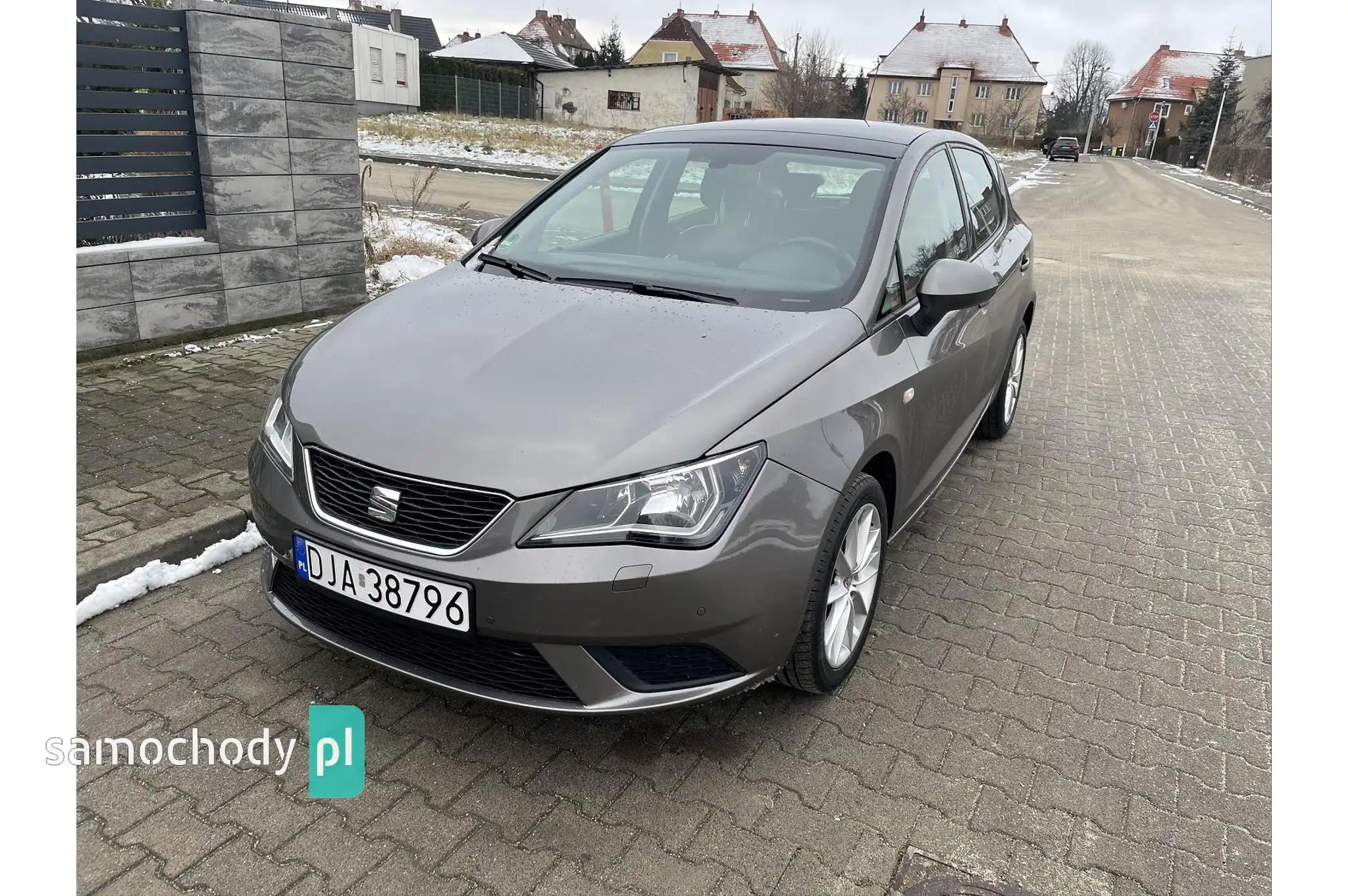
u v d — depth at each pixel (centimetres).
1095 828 235
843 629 274
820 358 261
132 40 529
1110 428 570
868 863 220
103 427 432
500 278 320
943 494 452
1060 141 5975
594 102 4762
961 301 297
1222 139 5156
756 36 8050
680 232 335
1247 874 222
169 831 221
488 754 252
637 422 227
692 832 227
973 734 269
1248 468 506
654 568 215
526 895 207
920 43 8638
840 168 346
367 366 260
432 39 6675
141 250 540
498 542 216
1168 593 362
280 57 588
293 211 619
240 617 311
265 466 255
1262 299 1075
